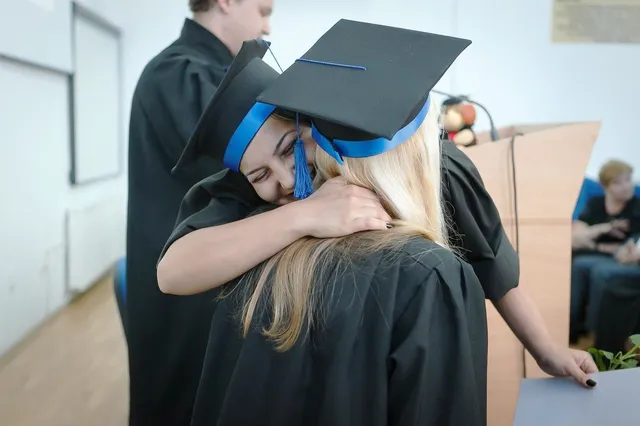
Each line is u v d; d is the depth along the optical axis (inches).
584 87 165.9
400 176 30.2
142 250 61.7
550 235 56.4
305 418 29.0
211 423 32.9
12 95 121.9
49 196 141.8
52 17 136.6
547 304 57.0
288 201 34.4
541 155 55.7
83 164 160.1
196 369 59.3
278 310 28.9
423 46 31.3
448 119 78.0
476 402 27.5
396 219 30.5
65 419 92.5
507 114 170.1
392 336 27.2
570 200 56.0
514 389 57.8
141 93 61.4
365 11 172.1
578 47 164.1
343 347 27.4
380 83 29.3
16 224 124.0
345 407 27.2
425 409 26.7
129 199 63.4
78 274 154.8
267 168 32.6
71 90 151.7
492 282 40.3
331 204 29.7
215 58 64.9
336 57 31.5
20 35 120.3
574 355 41.4
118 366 114.0
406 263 27.8
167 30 182.2
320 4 173.3
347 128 28.5
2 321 118.4
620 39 161.8
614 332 98.8
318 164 32.6
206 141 33.9
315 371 28.6
